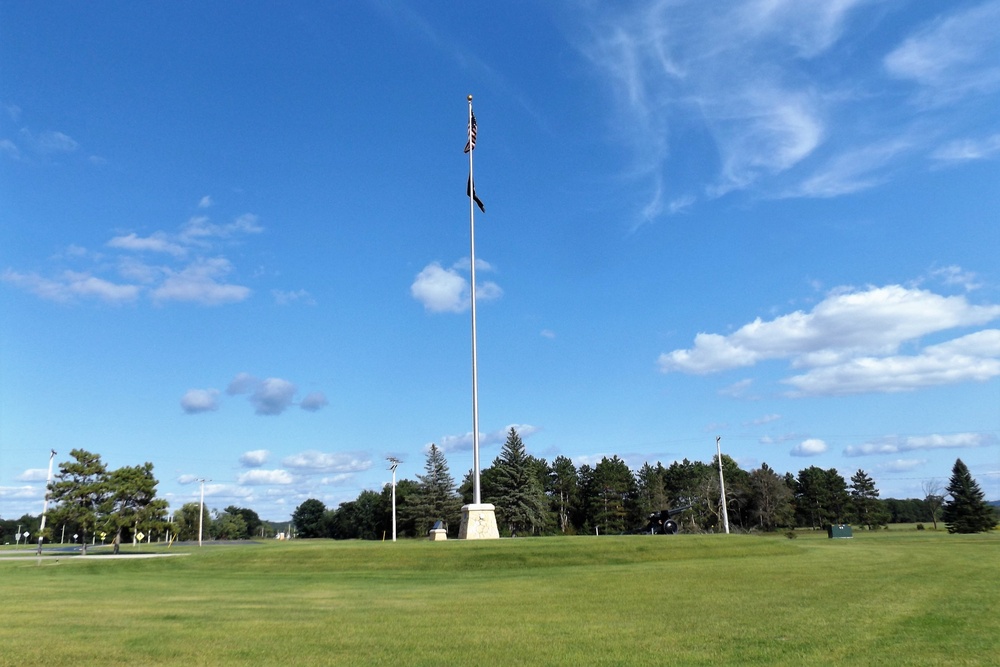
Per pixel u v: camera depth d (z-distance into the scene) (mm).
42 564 35219
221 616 15828
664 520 49375
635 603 17266
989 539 50875
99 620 15266
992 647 11148
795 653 10984
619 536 36406
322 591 21469
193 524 148375
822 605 15992
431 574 26578
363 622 14742
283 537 164750
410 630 13656
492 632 13344
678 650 11422
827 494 122250
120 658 11156
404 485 129000
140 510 59125
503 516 99875
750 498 115688
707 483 110750
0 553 60938
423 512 111125
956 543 43094
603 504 112750
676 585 20906
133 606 17906
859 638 12023
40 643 12367
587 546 31484
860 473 125938
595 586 21266
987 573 22828
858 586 19641
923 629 12766
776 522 111938
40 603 18766
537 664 10602
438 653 11438
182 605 18062
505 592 20297
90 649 11828
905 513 161750
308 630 13719
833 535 61969
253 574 28047
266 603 18375
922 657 10555
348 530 150750
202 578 26812
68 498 56438
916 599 16750
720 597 17953
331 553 30891
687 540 33906
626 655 11117
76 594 21266
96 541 114500
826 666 10133
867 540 51250
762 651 11188
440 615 15703
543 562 29188
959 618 13906
